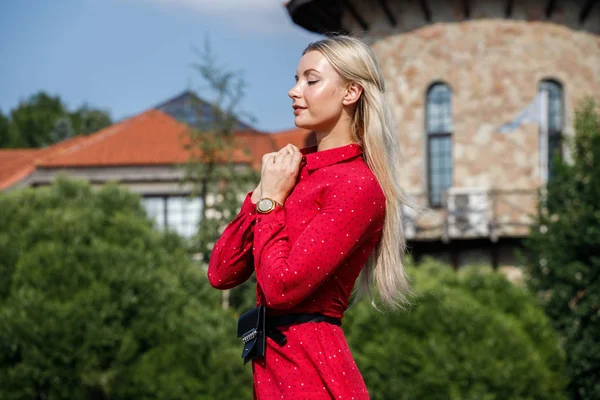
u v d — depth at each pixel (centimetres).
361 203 260
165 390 1390
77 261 1455
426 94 2236
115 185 1680
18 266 1452
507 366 1295
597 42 2209
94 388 1435
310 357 259
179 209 2383
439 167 2228
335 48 278
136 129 2603
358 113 282
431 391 1284
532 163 2169
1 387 1391
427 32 2230
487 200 2138
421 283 1369
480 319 1322
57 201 1619
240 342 1489
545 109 2119
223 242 283
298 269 250
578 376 1585
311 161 273
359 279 296
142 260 1498
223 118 1741
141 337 1437
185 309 1480
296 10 2228
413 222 2170
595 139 1731
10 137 6056
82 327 1401
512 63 2192
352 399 259
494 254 2189
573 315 1597
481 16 2205
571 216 1669
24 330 1383
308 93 278
